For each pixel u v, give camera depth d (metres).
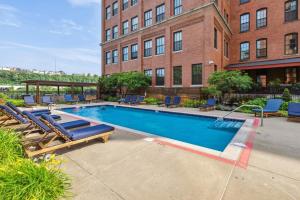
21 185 2.73
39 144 4.82
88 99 22.70
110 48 30.14
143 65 24.44
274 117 10.43
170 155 4.67
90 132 5.49
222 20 20.30
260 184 3.29
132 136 6.50
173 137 8.27
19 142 4.57
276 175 3.61
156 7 22.75
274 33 20.48
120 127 7.86
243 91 18.73
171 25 20.62
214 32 18.27
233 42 23.92
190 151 4.93
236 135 6.53
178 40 20.45
